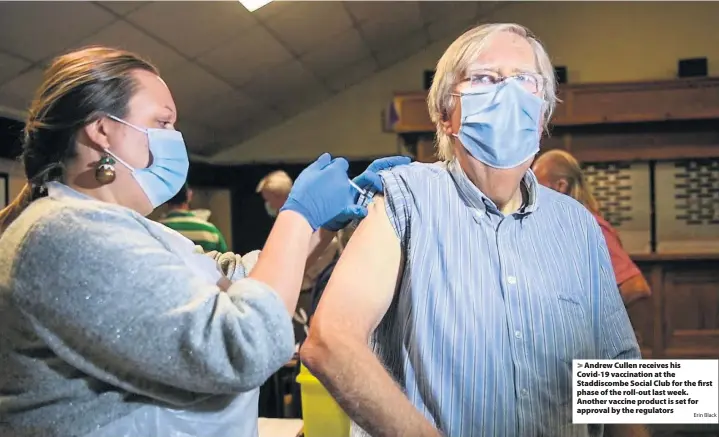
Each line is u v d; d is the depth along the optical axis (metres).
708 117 3.34
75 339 0.74
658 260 3.40
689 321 3.39
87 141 0.87
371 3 3.54
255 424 0.98
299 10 3.21
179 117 3.99
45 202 0.81
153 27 2.72
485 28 1.05
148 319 0.73
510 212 1.05
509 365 0.95
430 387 0.93
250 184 5.25
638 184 3.55
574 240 1.06
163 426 0.82
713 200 3.47
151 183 0.92
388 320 1.02
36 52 2.46
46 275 0.73
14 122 2.73
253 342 0.76
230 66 3.58
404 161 1.22
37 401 0.78
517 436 0.94
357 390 0.86
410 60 4.96
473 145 1.01
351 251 0.97
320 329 0.89
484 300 0.95
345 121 5.11
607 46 4.50
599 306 1.07
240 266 1.16
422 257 0.96
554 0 4.55
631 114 3.43
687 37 4.38
